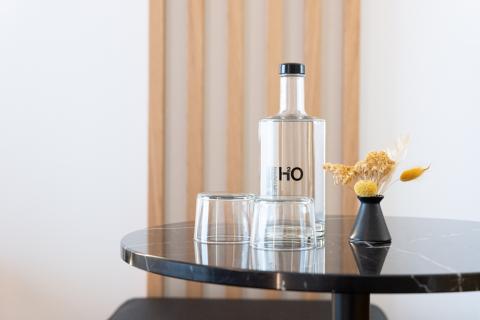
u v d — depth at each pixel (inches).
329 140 89.1
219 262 40.6
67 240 91.9
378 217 49.0
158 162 88.7
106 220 91.5
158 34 87.9
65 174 91.7
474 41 87.0
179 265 40.8
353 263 40.3
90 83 91.0
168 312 81.1
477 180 87.5
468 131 87.5
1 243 92.3
